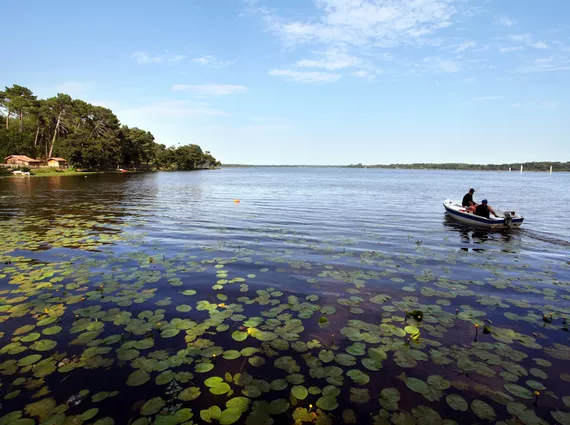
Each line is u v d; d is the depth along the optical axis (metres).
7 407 2.87
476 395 3.17
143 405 2.93
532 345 4.07
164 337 4.09
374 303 5.23
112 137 77.25
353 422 2.80
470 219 12.91
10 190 27.09
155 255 7.77
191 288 5.72
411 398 3.11
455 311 5.00
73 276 6.19
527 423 2.82
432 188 39.28
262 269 6.84
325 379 3.35
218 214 14.85
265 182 49.00
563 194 31.80
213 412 2.86
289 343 4.00
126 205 18.05
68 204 18.08
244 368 3.50
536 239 10.58
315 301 5.27
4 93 71.31
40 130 78.19
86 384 3.21
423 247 9.14
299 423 2.77
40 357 3.62
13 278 6.04
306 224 12.50
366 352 3.85
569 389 3.28
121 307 4.92
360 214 15.48
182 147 127.81
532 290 5.94
